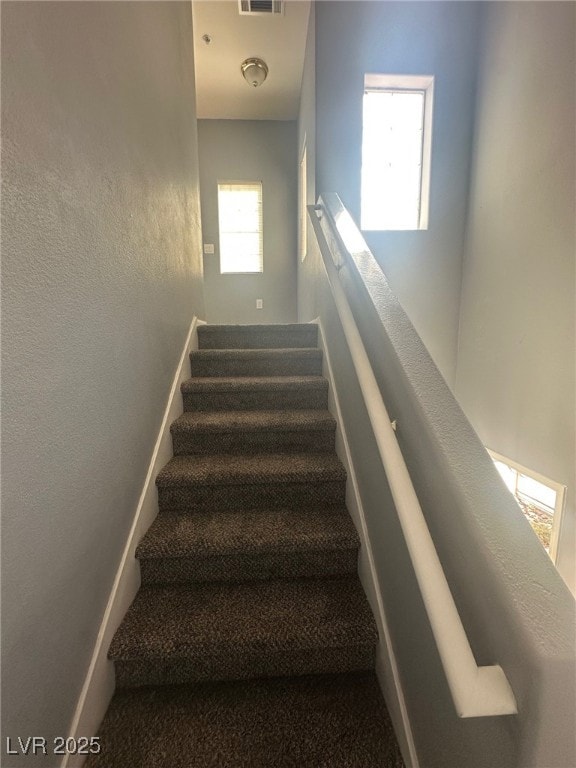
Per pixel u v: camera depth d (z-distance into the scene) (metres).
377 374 1.10
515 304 2.60
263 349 2.20
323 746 0.94
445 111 2.94
